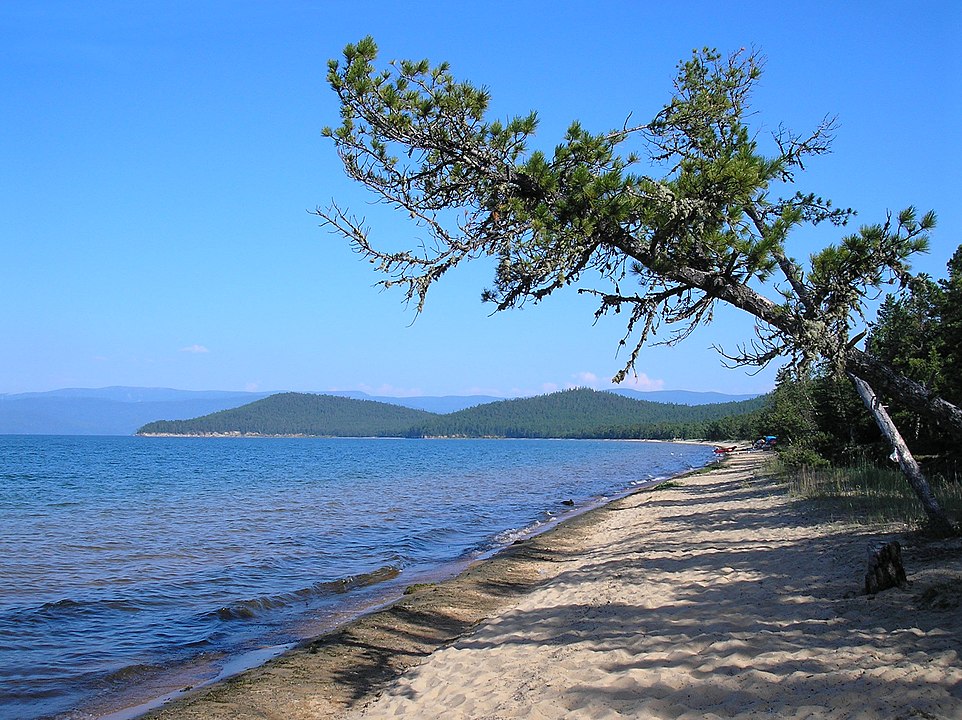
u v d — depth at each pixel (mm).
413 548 20016
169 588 14812
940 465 17844
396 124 7043
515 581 14477
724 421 159125
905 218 6758
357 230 7090
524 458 96188
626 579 12133
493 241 7223
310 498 35875
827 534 13477
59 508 30828
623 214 6598
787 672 6305
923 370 13969
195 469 65250
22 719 8141
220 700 8297
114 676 9594
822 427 26266
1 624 12008
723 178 6586
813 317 6828
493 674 7996
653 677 6711
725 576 11094
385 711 7590
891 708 5203
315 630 11742
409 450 138625
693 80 10477
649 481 47469
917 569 9297
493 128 7102
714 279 6871
